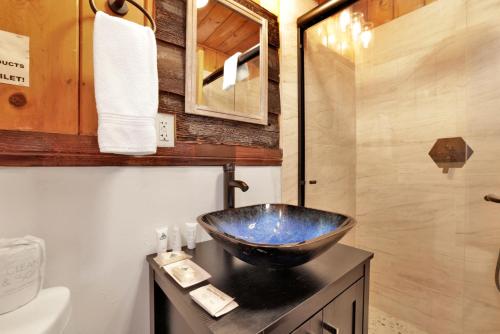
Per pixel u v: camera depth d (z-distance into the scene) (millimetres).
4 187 595
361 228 1713
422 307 1426
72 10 676
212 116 993
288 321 503
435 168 1370
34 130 623
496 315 1177
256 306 521
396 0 1500
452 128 1300
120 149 631
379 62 1601
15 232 609
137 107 660
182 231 914
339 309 672
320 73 1478
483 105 1196
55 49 651
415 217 1455
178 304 584
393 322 1510
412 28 1442
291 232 932
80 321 701
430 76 1377
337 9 1226
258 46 1181
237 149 1086
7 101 589
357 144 1735
